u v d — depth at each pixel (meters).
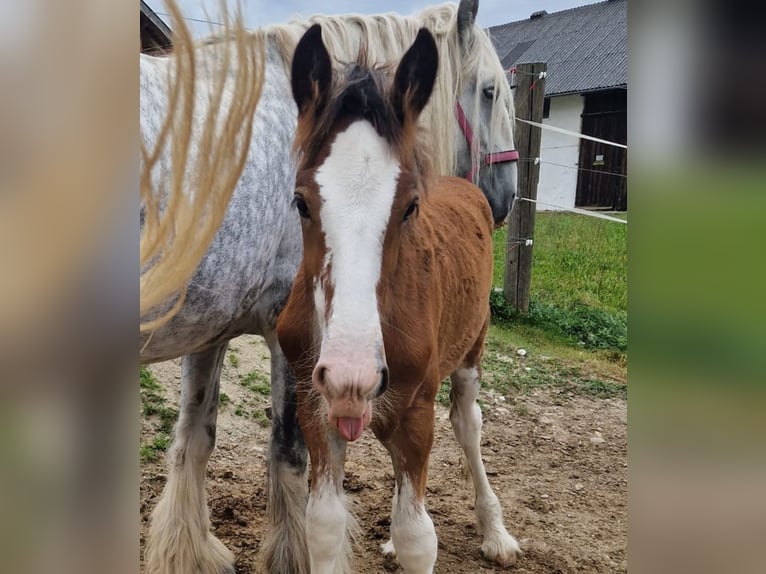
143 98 1.97
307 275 1.83
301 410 1.99
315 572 1.96
